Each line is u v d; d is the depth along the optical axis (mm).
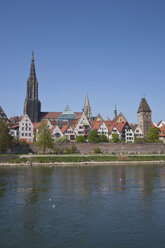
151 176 66688
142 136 168125
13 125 156625
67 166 91812
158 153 135750
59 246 24906
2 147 106250
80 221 31234
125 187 51719
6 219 31906
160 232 28062
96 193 46062
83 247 24688
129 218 32344
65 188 50438
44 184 54562
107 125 165625
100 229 28828
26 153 120625
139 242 25719
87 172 74562
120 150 133875
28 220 31531
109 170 79375
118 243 25500
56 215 33469
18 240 26125
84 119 159375
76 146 128250
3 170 78938
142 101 189000
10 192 46625
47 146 116000
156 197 43062
